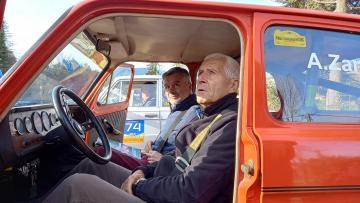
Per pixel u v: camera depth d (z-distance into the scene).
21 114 2.35
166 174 2.32
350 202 1.86
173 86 3.87
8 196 2.23
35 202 2.47
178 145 2.39
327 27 2.02
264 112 1.87
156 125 7.81
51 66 2.59
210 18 1.91
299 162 1.79
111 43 3.12
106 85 4.16
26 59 1.75
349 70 2.05
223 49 2.94
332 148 1.85
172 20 2.29
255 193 1.78
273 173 1.76
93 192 2.00
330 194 1.84
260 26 1.93
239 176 1.86
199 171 2.00
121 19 2.36
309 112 1.96
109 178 2.72
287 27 1.98
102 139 2.73
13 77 1.74
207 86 2.29
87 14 1.81
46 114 2.71
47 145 2.65
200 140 2.18
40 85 2.56
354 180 1.86
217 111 2.27
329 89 2.01
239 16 1.93
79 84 3.39
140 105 7.84
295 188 1.78
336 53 2.04
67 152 2.80
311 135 1.87
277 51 1.96
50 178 2.77
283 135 1.83
